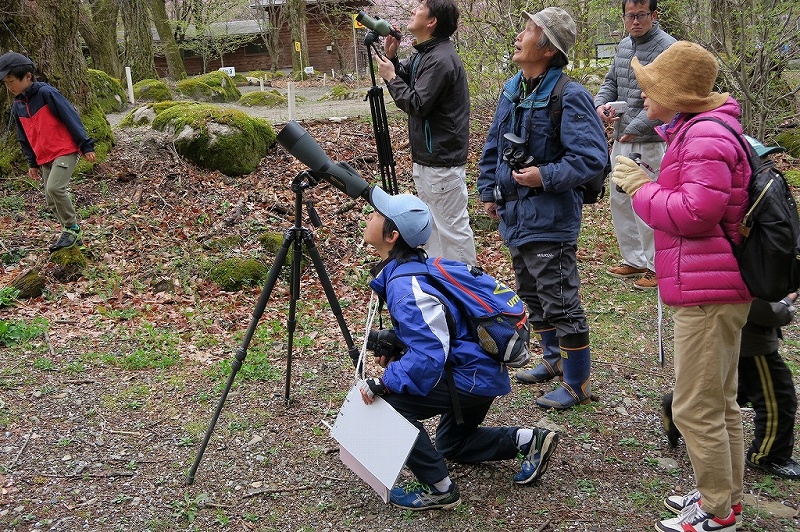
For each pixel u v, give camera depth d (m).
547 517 3.02
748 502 3.11
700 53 2.63
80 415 3.90
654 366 4.64
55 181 6.13
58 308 5.62
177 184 8.10
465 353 2.89
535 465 3.15
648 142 5.50
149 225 7.23
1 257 6.47
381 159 4.44
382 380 2.87
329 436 3.69
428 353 2.75
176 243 6.89
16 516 3.00
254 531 2.94
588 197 3.90
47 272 6.10
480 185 4.23
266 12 40.94
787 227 2.51
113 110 13.44
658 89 2.68
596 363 4.67
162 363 4.59
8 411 3.92
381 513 3.05
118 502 3.12
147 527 2.96
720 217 2.53
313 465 3.43
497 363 2.95
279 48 41.44
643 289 6.07
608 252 7.05
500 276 6.48
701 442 2.70
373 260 6.68
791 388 3.23
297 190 3.35
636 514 3.04
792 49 8.62
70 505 3.09
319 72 34.66
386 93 16.31
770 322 3.08
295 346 4.88
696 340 2.67
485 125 10.27
